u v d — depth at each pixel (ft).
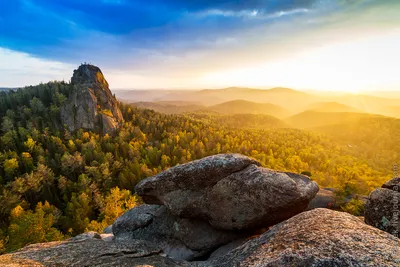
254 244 25.25
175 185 47.16
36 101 495.41
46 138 403.95
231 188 42.19
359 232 20.83
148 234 51.29
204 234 46.09
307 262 18.20
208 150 424.05
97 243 34.42
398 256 16.98
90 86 519.60
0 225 204.13
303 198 38.81
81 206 238.48
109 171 335.06
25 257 28.25
